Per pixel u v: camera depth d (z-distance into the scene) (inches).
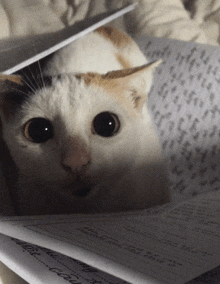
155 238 10.0
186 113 18.3
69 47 17.3
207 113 18.5
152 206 15.8
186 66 19.9
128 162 15.4
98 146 14.9
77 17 24.0
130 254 8.7
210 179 17.3
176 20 27.0
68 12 24.2
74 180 14.6
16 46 16.0
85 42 17.9
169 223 11.4
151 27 25.9
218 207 13.3
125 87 15.8
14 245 9.5
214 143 17.9
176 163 17.0
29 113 14.9
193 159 17.4
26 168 14.6
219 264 8.4
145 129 16.3
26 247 9.5
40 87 15.4
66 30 16.0
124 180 15.4
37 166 14.6
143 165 15.9
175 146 17.3
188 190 16.7
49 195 14.7
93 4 25.0
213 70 19.8
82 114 15.0
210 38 30.5
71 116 14.9
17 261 8.8
